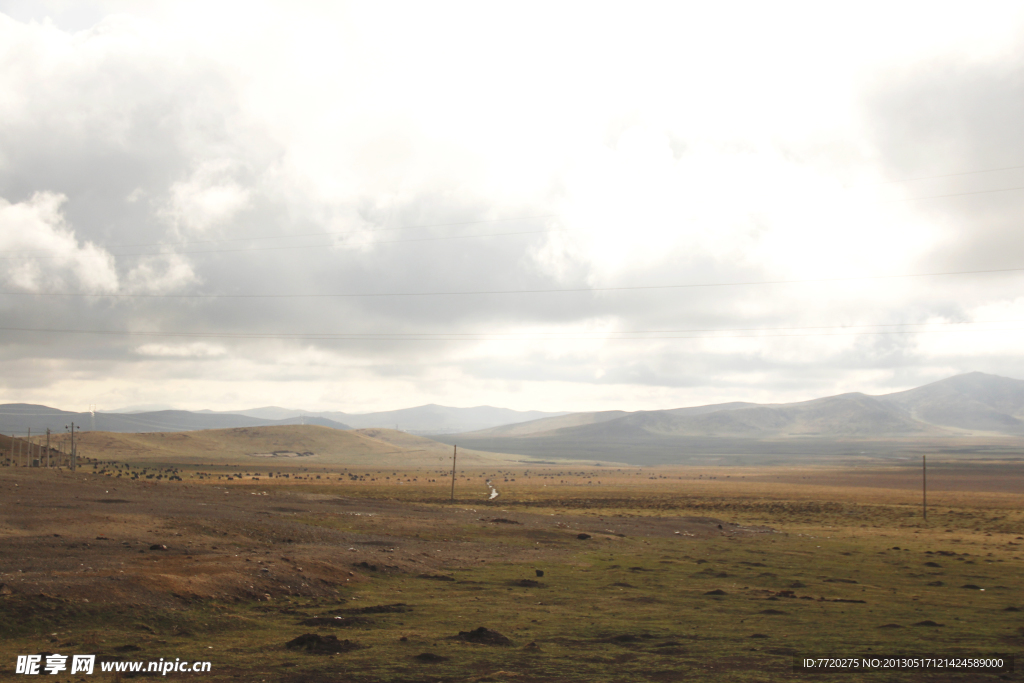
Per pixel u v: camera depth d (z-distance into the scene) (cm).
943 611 2978
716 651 1934
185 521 4912
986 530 9019
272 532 4800
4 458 15262
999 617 2838
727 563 4778
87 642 1875
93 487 7694
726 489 18738
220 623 2202
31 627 1973
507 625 2344
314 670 1631
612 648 1972
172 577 2592
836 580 4103
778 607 2941
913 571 4709
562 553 4975
